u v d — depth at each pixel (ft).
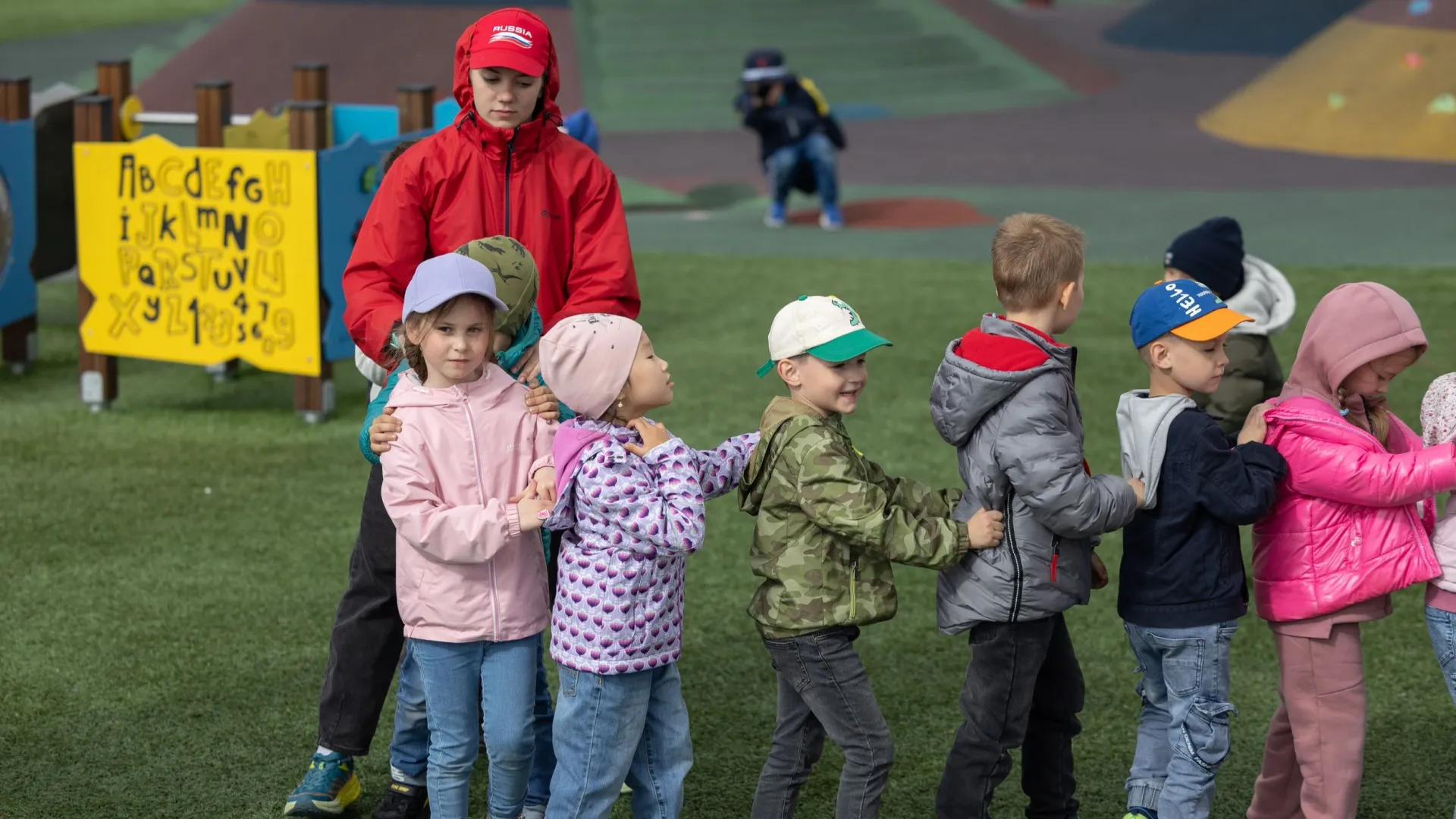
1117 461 42.45
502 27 23.43
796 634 21.03
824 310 20.80
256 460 43.75
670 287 68.08
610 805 21.09
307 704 28.32
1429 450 20.77
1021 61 155.74
